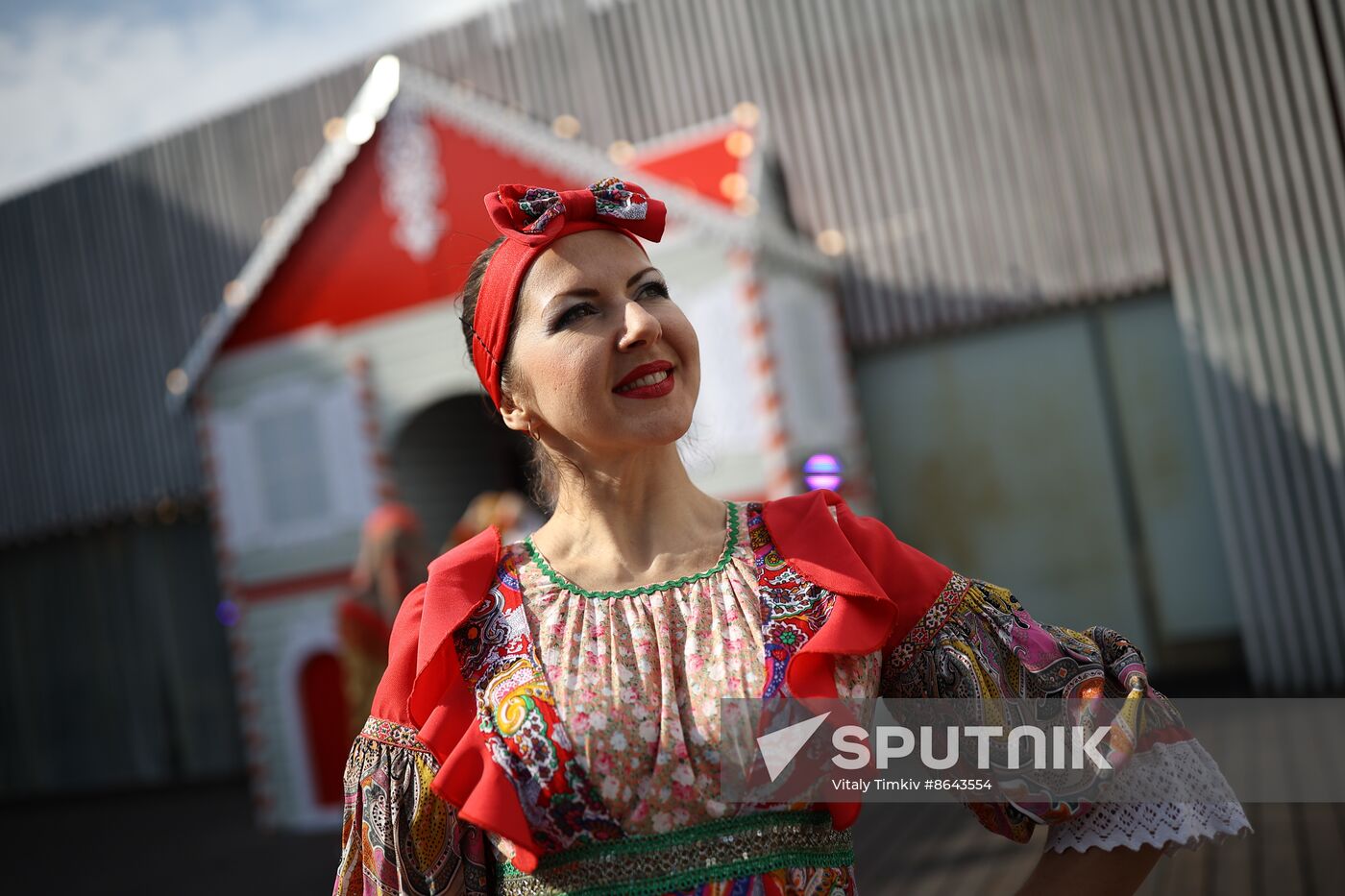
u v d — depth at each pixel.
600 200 1.26
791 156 7.77
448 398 7.60
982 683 1.16
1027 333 7.58
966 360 7.71
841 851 1.16
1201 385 7.02
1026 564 7.62
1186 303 7.01
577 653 1.19
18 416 10.26
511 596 1.25
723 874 1.10
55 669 10.61
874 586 1.16
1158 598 7.37
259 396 7.39
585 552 1.27
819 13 7.65
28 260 10.10
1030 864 4.20
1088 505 7.50
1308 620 6.84
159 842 7.63
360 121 6.95
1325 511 6.79
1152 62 6.99
